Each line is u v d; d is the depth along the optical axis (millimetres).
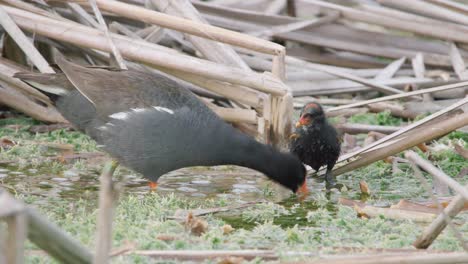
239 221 9984
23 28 12664
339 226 9703
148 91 10727
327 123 11930
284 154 11141
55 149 13031
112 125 10695
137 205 10070
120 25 14359
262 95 12703
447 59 16828
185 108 10680
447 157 12773
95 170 12133
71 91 10953
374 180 12297
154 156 10688
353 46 16953
